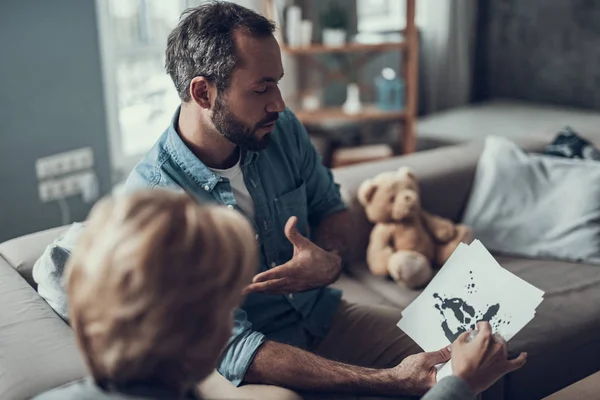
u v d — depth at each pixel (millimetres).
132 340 757
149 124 3561
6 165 2830
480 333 1196
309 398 1475
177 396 807
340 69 3555
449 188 2250
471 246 1579
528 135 2590
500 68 4312
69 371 1245
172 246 753
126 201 779
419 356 1437
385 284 2012
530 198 2225
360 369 1447
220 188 1530
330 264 1548
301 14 3373
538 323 1812
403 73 3408
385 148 3447
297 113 3369
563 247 2141
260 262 1617
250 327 1466
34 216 2957
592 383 1534
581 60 3998
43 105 2877
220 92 1435
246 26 1426
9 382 1223
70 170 3023
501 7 4199
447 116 3869
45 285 1468
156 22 3451
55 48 2859
